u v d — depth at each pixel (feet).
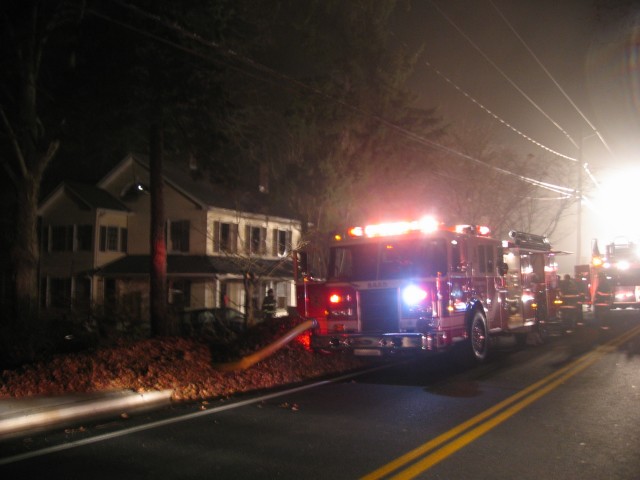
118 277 103.86
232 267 96.32
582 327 73.26
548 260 60.03
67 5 48.80
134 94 47.85
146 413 29.55
